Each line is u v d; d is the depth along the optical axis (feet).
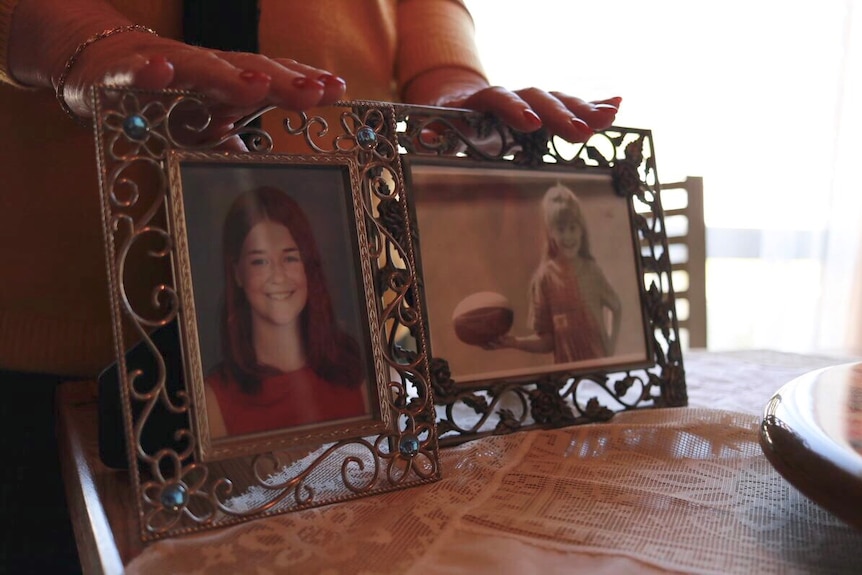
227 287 1.40
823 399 1.28
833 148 6.12
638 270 2.09
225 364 1.37
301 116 1.53
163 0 2.04
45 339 2.20
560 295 1.96
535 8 5.63
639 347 2.05
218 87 1.34
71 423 1.94
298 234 1.49
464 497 1.39
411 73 2.62
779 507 1.30
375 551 1.17
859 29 6.01
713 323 6.40
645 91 5.84
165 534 1.23
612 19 5.73
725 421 1.80
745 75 5.99
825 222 6.21
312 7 2.32
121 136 1.32
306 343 1.45
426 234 1.80
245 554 1.17
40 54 1.56
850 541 1.16
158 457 1.26
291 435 1.38
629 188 2.11
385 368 1.51
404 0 2.79
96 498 1.38
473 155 1.90
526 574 1.06
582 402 2.19
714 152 6.07
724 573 1.06
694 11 5.85
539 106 1.98
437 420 1.73
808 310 6.31
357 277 1.53
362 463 1.44
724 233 6.23
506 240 1.91
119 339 1.26
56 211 2.16
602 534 1.20
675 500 1.35
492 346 1.84
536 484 1.45
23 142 2.10
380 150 1.64
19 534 2.44
